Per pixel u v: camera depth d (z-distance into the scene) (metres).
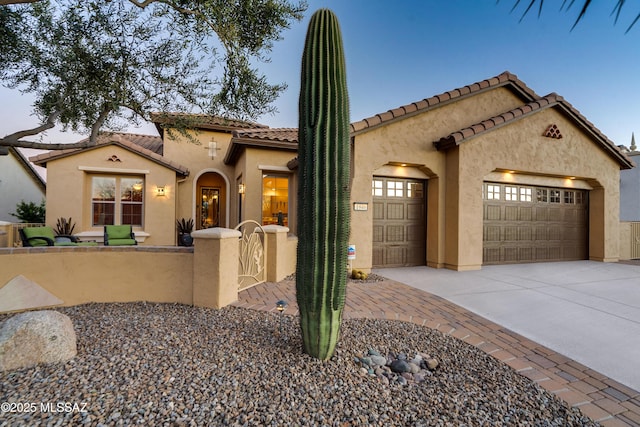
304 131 3.17
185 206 13.14
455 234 8.40
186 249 5.04
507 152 8.95
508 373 3.17
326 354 3.13
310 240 3.09
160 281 5.09
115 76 4.61
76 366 2.84
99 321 4.11
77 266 4.89
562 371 3.27
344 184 3.07
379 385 2.80
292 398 2.51
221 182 15.03
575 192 10.84
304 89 3.21
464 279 7.35
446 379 3.01
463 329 4.33
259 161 10.70
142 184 11.42
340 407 2.45
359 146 7.88
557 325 4.54
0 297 4.40
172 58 4.74
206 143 13.42
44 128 4.46
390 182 8.78
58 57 4.41
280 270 6.87
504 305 5.43
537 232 10.12
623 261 10.79
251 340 3.56
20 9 4.21
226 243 4.95
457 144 8.14
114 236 9.87
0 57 4.35
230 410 2.33
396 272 8.10
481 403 2.64
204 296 4.81
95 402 2.34
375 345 3.61
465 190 8.38
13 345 2.80
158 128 11.59
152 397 2.43
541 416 2.51
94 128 4.80
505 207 9.65
